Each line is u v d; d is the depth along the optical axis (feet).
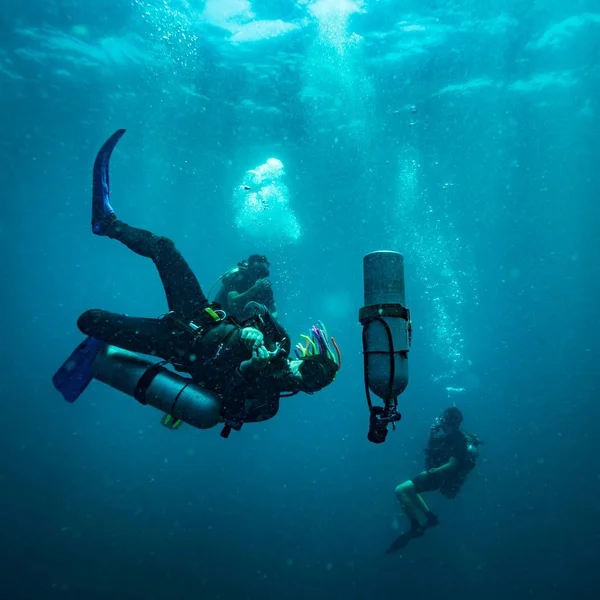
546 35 64.75
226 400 8.38
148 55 67.67
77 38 64.34
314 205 137.69
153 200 145.38
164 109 82.94
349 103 79.51
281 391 8.50
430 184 121.49
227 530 44.24
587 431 96.12
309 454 84.69
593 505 49.34
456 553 39.88
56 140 99.96
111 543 39.70
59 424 102.37
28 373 209.46
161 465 70.59
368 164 106.73
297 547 40.98
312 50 65.67
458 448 29.37
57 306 302.25
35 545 38.11
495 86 76.48
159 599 31.35
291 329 262.88
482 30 62.64
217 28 61.57
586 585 33.32
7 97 81.05
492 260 190.60
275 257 208.64
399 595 33.19
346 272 223.30
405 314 7.50
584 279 209.26
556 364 190.39
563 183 123.65
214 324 8.35
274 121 85.10
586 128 94.48
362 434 108.78
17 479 55.88
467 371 201.16
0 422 96.17
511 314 236.22
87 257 214.48
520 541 41.70
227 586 33.65
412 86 74.74
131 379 8.19
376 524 46.96
